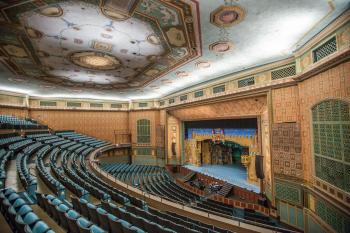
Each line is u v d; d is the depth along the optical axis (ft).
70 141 54.49
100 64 33.45
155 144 67.15
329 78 19.77
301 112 25.59
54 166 29.81
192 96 48.85
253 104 35.45
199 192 44.55
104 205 18.97
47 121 60.95
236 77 36.06
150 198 25.61
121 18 19.71
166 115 62.90
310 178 23.97
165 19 19.74
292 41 23.34
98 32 22.62
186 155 61.72
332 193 19.31
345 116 17.63
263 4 16.92
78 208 17.07
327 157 20.21
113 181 30.25
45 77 41.01
